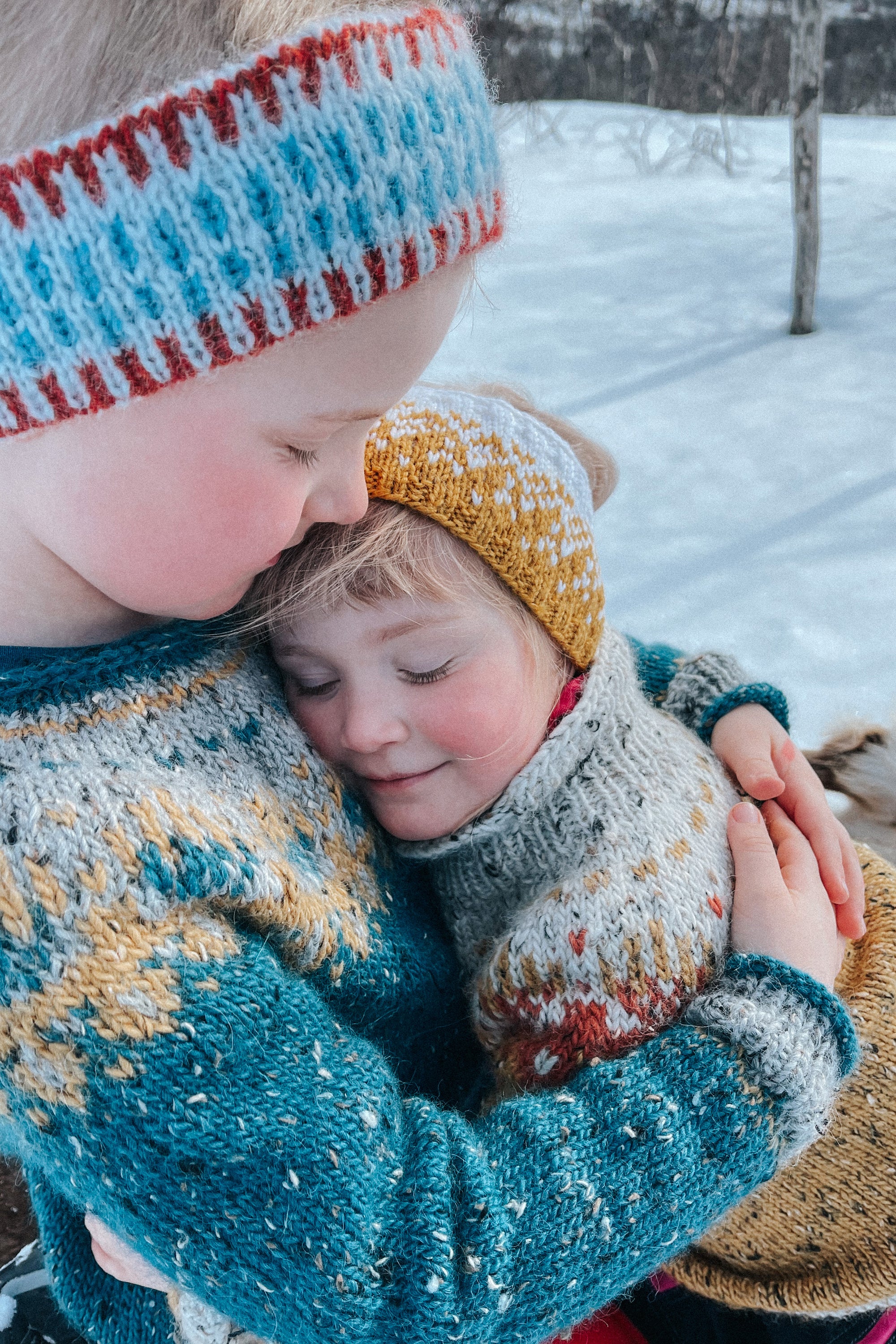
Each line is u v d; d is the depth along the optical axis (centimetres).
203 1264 59
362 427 61
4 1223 101
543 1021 70
